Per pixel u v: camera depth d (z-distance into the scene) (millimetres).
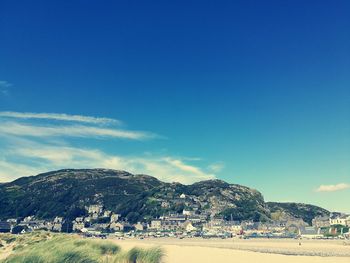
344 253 74500
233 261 44375
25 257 33719
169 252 47000
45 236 87188
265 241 169625
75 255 31391
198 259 43812
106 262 32656
